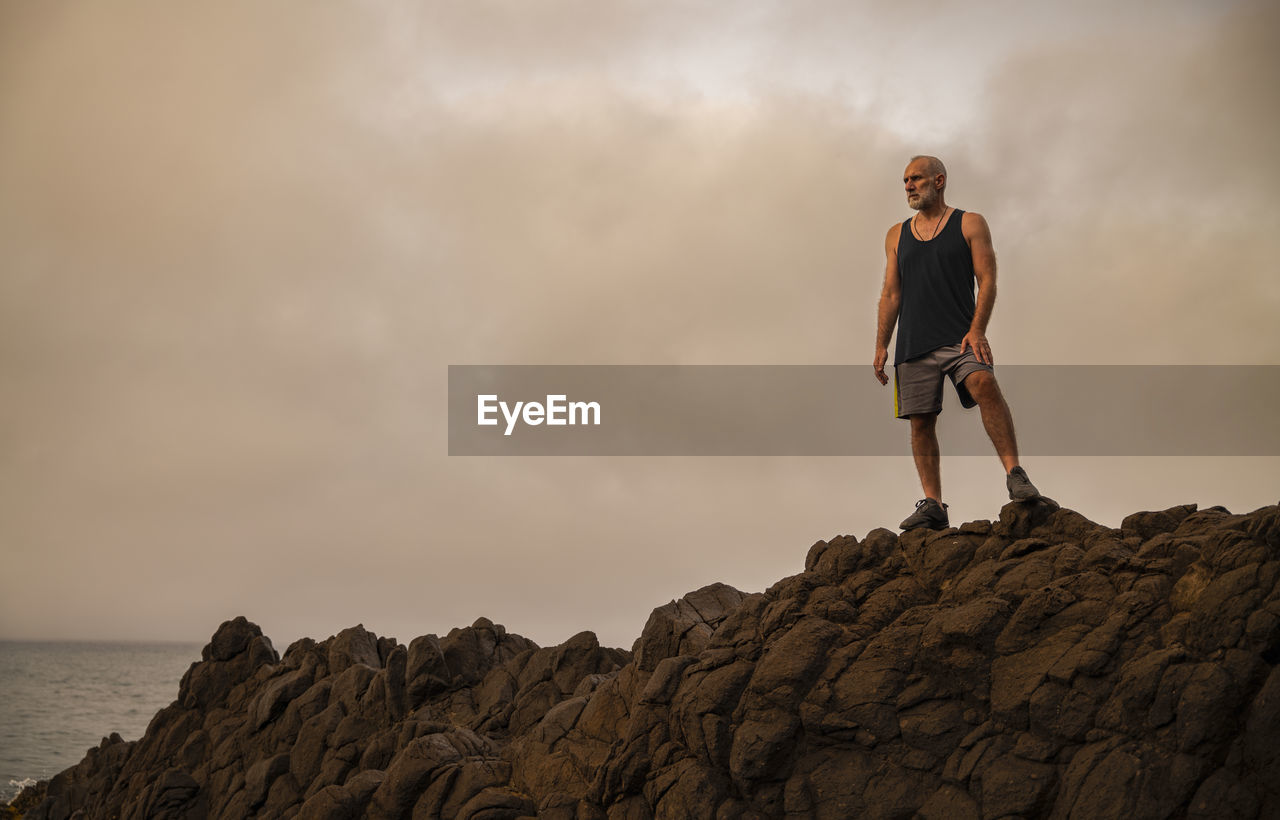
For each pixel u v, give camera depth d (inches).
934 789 300.8
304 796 524.4
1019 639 306.8
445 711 533.6
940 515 377.1
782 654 344.5
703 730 347.3
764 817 324.5
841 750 323.3
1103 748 271.1
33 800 815.7
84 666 5856.3
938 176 375.9
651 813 358.0
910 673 324.5
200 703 668.7
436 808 422.9
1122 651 284.7
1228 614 267.0
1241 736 253.3
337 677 575.5
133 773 651.5
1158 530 327.6
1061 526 342.6
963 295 369.7
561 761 417.1
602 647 523.2
